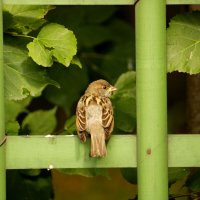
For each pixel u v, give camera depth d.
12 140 7.68
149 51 7.62
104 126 7.58
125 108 9.82
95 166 7.75
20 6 8.51
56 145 7.70
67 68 12.16
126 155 7.77
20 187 9.71
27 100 11.61
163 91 7.69
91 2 7.73
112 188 15.09
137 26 7.68
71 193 15.00
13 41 8.52
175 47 8.06
